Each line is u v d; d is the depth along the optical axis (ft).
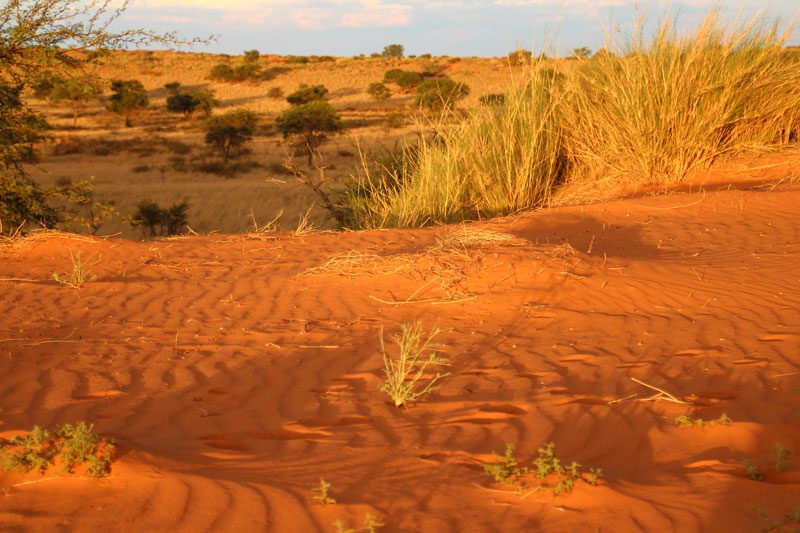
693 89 37.63
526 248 24.67
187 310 20.74
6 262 26.30
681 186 36.78
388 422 12.67
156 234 78.79
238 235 32.14
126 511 9.08
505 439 11.61
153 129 221.87
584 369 15.01
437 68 369.91
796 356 14.92
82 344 17.57
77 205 82.74
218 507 9.22
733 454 10.50
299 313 20.25
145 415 13.24
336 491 9.80
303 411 13.33
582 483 9.54
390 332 18.38
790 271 21.86
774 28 40.06
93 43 34.65
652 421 11.96
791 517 8.23
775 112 38.68
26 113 36.17
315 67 385.50
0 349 16.98
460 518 8.95
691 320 18.17
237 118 166.30
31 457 10.14
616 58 40.78
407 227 36.06
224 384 14.92
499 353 16.49
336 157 148.46
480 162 37.93
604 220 29.73
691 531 8.31
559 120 41.01
